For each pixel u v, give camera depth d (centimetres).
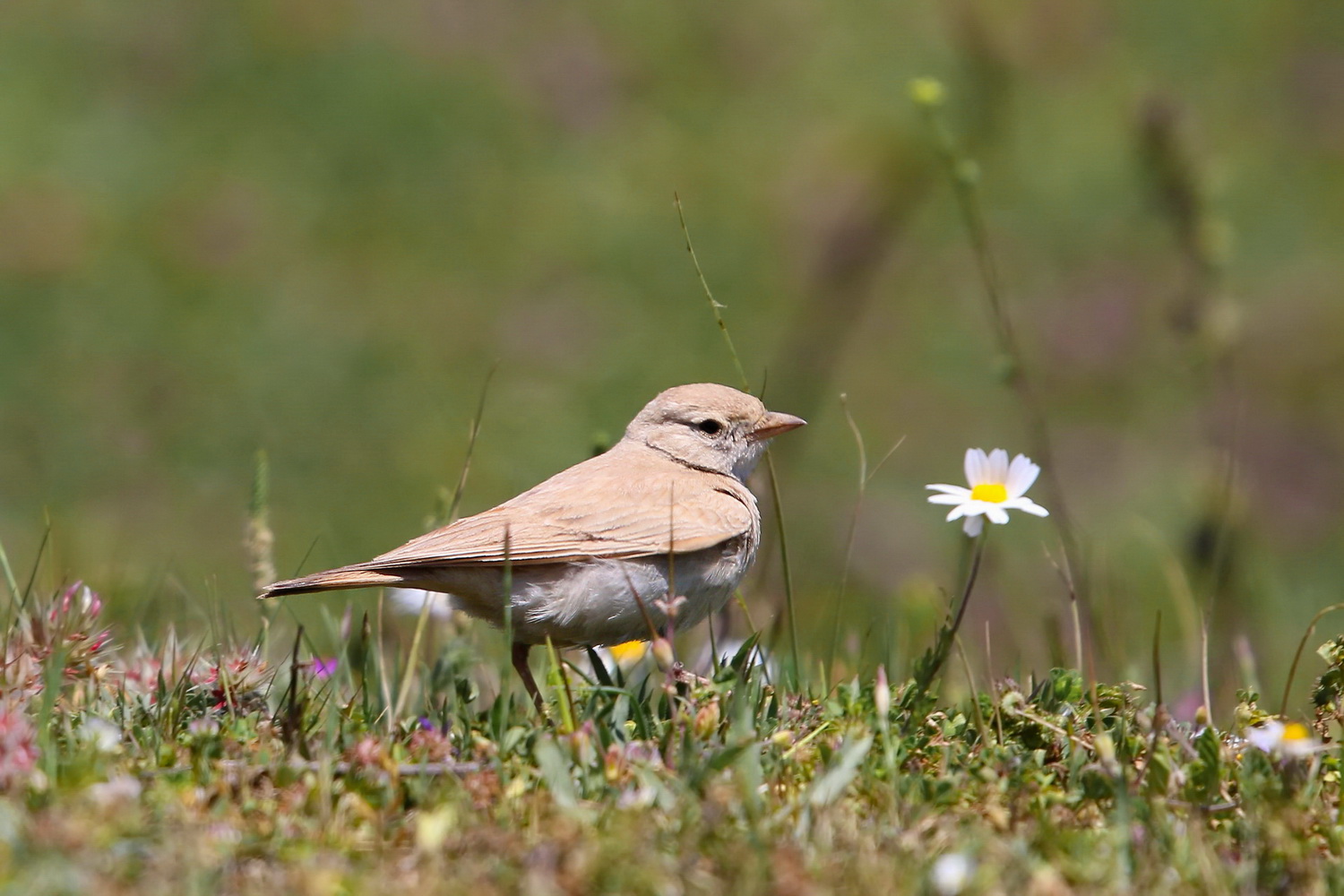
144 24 2244
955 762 603
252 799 532
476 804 540
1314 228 2023
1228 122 2180
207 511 1549
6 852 461
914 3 2411
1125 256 1980
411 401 1752
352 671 749
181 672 699
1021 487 695
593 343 1848
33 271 1856
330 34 2256
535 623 758
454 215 2033
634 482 797
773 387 1611
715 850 496
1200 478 1100
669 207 2061
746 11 2420
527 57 2291
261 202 2014
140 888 454
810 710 642
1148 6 2345
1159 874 504
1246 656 852
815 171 2103
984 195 2061
